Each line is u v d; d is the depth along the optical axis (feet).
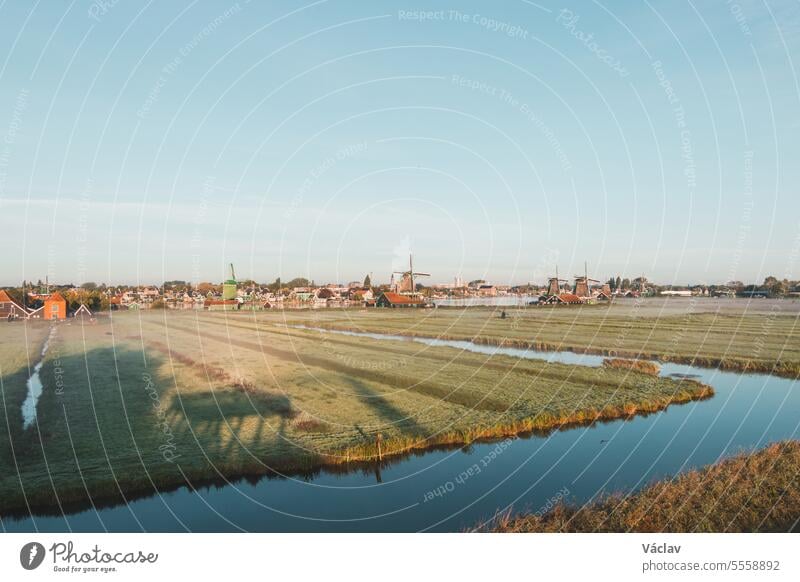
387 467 56.08
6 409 74.74
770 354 117.08
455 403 79.61
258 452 57.67
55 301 260.42
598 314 248.52
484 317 238.89
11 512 44.88
